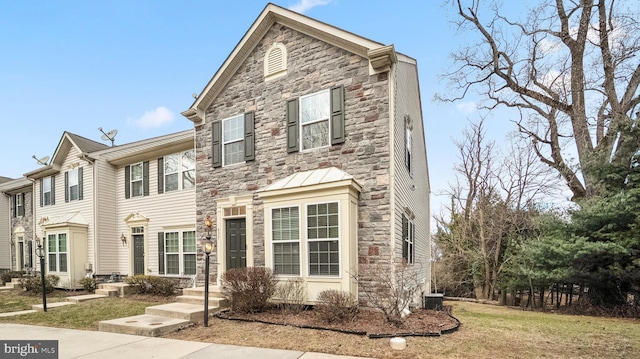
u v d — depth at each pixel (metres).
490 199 17.25
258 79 9.77
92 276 13.87
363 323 6.33
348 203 7.21
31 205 19.48
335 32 8.22
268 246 8.09
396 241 7.64
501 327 6.52
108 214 14.51
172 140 13.27
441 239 18.80
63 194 15.87
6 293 13.95
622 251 8.16
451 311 9.83
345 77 8.25
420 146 13.24
